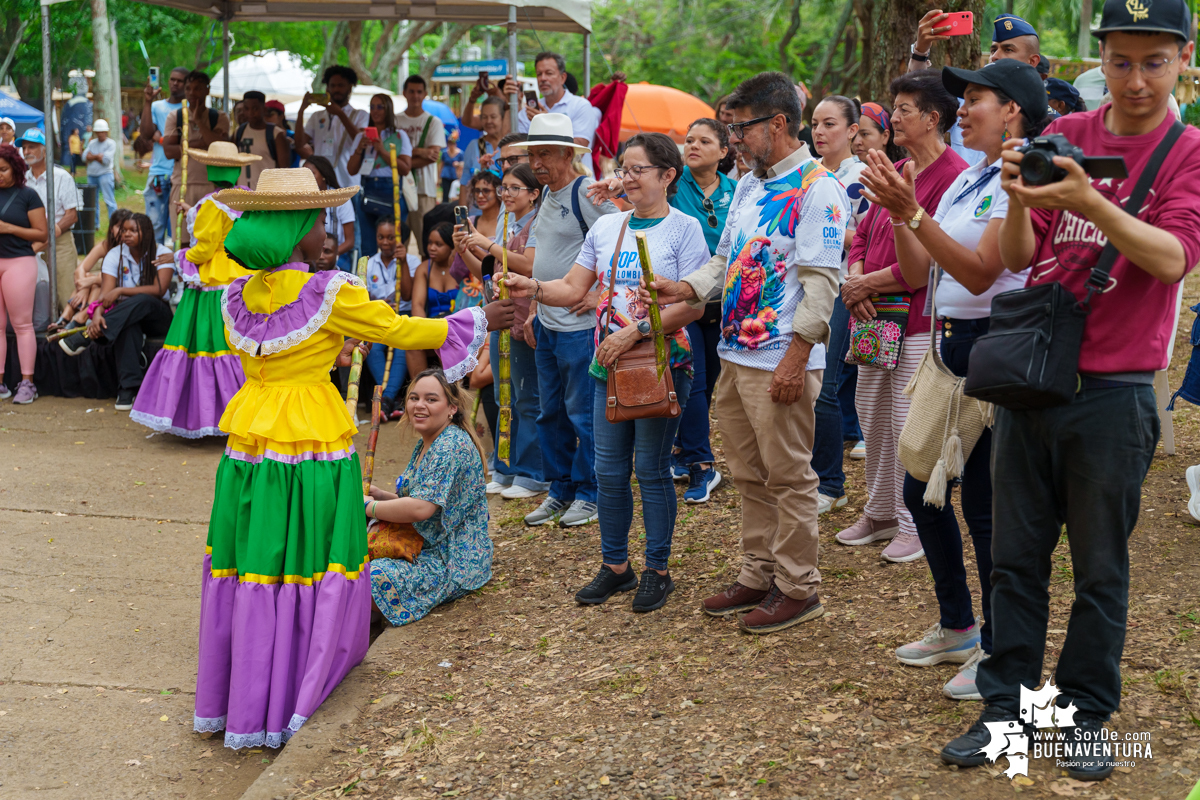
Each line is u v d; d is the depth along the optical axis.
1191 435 6.09
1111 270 2.78
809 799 3.03
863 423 4.98
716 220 5.96
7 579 5.46
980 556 3.52
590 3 8.33
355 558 4.13
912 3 7.36
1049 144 2.52
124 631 4.94
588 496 5.89
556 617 4.71
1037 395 2.80
